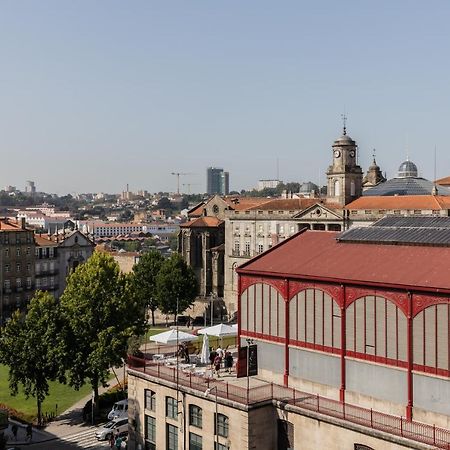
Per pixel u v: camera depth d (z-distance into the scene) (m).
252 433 46.19
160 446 54.50
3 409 68.38
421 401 41.72
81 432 64.69
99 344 66.75
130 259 155.25
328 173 123.88
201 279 143.12
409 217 53.38
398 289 42.78
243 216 132.50
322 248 53.50
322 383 47.91
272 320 51.69
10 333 68.69
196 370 55.62
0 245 127.12
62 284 142.50
